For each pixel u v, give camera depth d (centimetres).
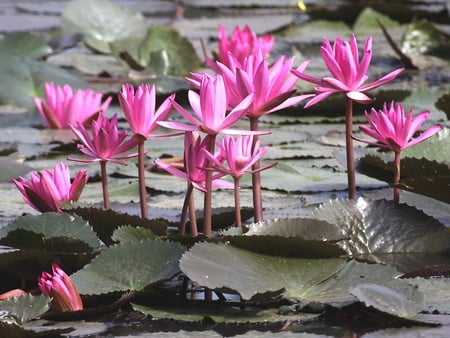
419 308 377
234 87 402
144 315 381
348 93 408
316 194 470
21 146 546
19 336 368
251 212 423
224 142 402
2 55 739
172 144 541
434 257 413
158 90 683
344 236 402
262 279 384
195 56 820
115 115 415
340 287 385
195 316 378
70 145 545
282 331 372
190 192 407
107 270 389
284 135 564
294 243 390
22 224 404
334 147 537
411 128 417
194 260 385
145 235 401
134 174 498
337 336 369
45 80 729
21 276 396
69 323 377
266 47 707
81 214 407
